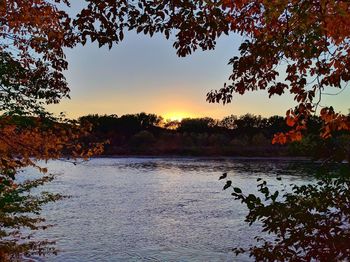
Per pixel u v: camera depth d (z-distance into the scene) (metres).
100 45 5.63
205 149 162.75
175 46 5.79
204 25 5.28
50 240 22.44
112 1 5.26
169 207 36.06
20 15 6.94
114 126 175.00
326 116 5.51
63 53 8.09
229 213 32.44
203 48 5.83
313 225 5.07
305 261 5.19
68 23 7.04
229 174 72.69
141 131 175.75
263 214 5.02
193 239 23.58
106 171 83.38
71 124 7.57
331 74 5.98
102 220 29.59
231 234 24.67
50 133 7.30
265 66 6.22
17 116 6.90
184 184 57.28
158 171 83.44
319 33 5.07
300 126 5.91
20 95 7.75
